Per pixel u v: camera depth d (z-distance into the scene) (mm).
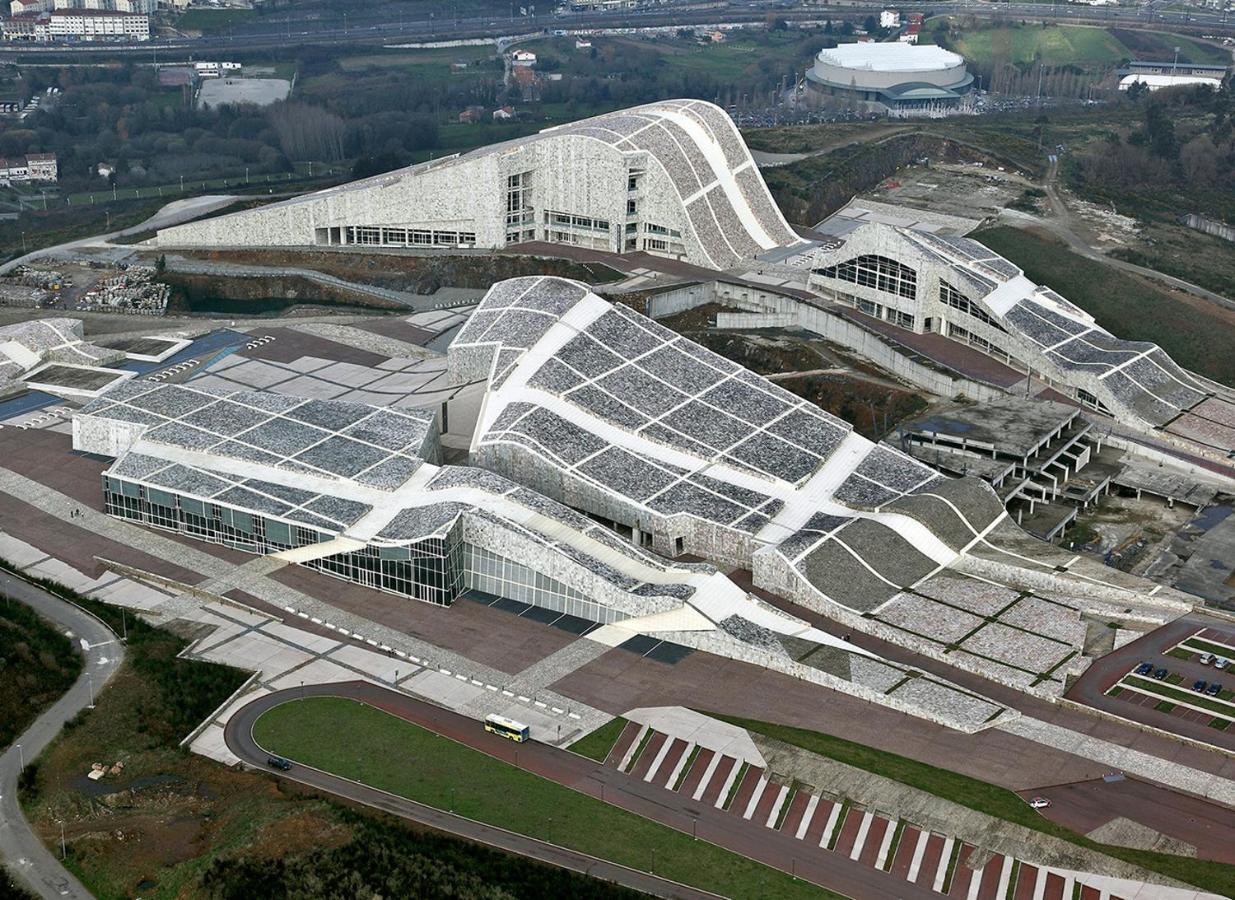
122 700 172625
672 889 141375
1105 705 168625
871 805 151625
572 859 145500
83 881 144875
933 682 172750
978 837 146875
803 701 170875
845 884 142000
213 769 160125
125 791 156500
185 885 142625
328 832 148375
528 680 176125
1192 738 162125
